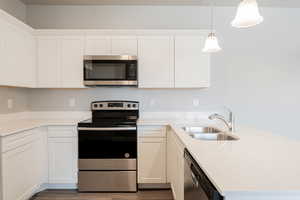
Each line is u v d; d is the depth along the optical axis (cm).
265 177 87
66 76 275
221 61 307
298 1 289
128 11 305
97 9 304
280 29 308
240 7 132
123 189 254
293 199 77
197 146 138
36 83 274
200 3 298
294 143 149
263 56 308
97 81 269
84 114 306
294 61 310
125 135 251
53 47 273
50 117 304
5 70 215
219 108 309
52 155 254
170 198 239
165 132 256
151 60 277
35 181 235
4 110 256
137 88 307
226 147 137
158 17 306
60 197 240
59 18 303
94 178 252
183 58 278
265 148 135
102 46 275
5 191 185
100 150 250
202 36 277
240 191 76
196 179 111
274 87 310
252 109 310
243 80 309
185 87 280
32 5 301
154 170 257
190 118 308
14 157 197
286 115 308
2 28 209
